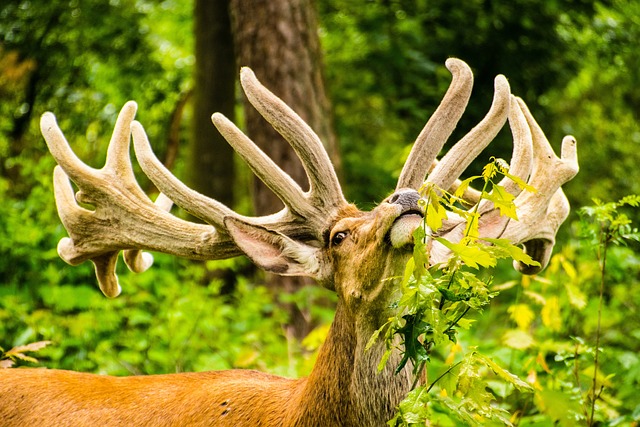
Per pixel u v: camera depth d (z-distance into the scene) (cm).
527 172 695
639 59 2522
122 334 1107
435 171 659
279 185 658
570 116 2569
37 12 2539
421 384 622
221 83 1967
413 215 575
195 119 1978
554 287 990
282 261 647
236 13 1490
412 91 2342
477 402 576
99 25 2552
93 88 2644
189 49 2708
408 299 548
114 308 1153
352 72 2377
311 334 1020
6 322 1084
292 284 1436
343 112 2436
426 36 2331
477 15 2283
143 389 715
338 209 657
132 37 2586
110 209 728
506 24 2275
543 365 835
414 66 2252
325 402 625
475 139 664
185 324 1116
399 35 2305
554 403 824
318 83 1488
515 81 2278
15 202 1459
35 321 1062
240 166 2391
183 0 2653
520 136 704
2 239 1245
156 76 2631
